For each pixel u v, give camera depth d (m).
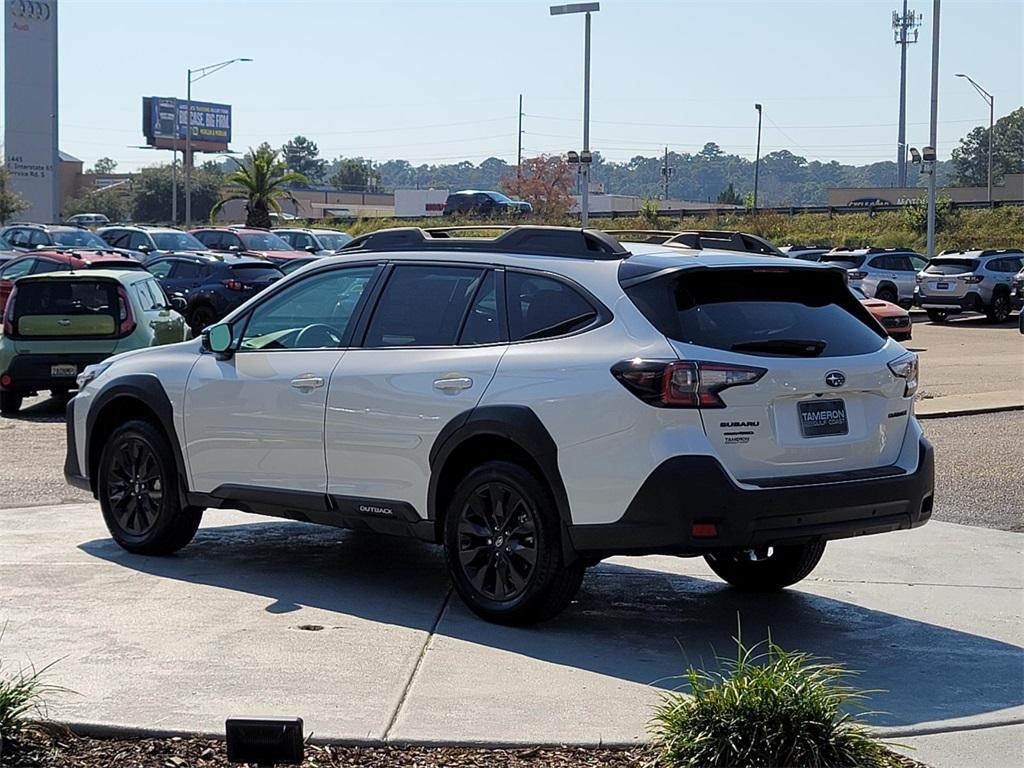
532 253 7.21
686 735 4.86
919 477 6.91
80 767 4.93
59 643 6.51
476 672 6.14
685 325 6.47
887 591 7.93
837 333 6.87
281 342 8.05
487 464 6.97
